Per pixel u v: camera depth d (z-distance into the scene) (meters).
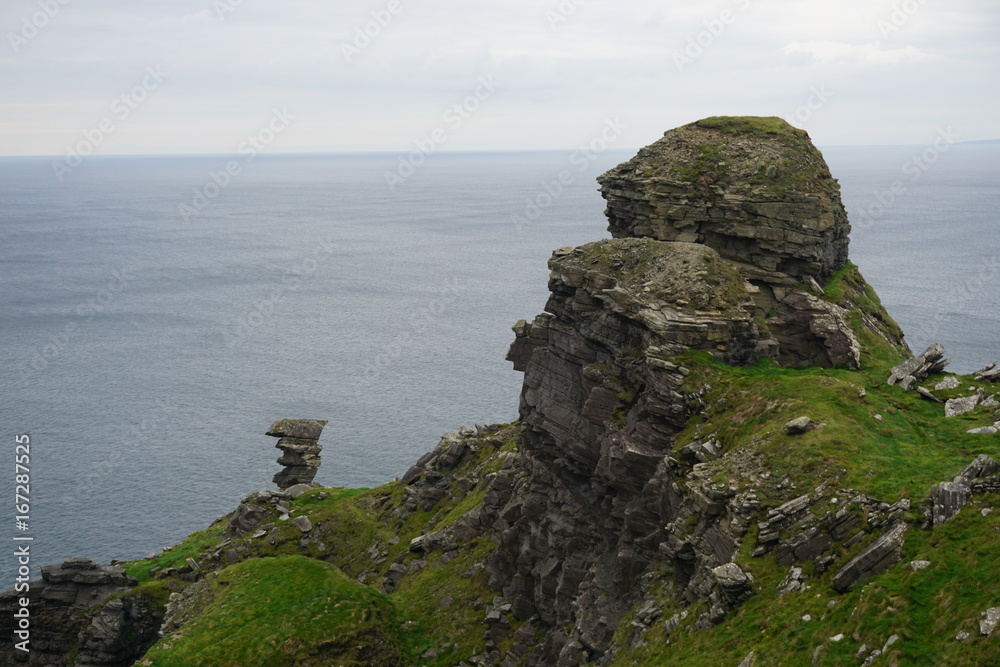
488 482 93.31
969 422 51.22
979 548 35.75
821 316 69.25
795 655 37.00
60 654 90.69
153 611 90.75
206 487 186.38
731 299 64.31
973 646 31.27
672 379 59.22
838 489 44.47
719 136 80.50
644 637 48.53
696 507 49.94
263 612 69.44
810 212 72.75
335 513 105.38
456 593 78.06
